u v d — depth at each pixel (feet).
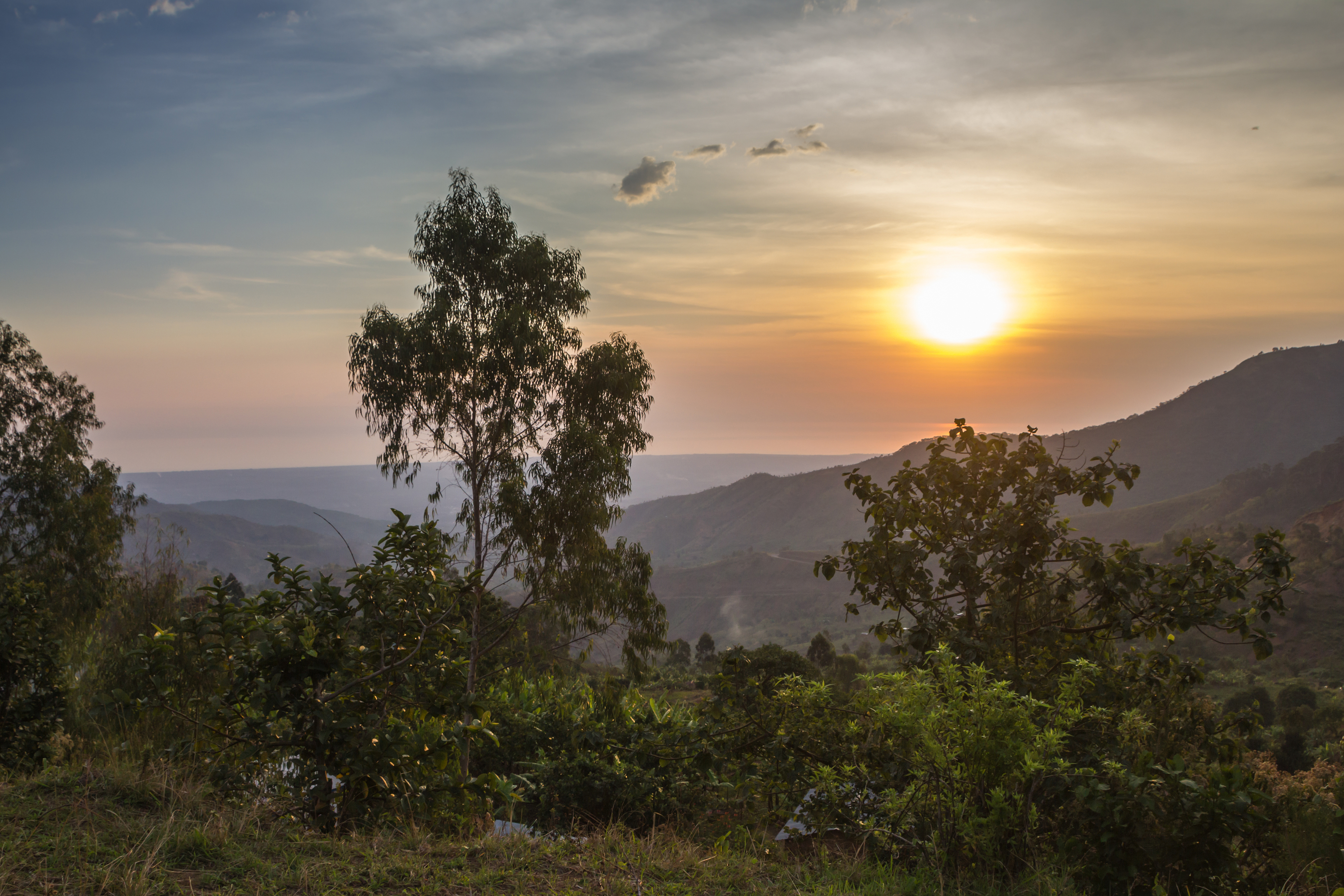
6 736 24.85
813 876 13.12
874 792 16.40
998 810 13.53
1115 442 22.44
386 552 16.90
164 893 9.45
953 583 23.00
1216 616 20.84
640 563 59.57
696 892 11.45
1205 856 12.98
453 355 54.90
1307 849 14.66
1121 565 20.70
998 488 22.62
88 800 12.72
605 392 59.00
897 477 24.13
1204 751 20.47
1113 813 13.30
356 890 10.40
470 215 60.59
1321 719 162.71
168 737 21.30
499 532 57.06
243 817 12.56
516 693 52.95
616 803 28.55
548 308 61.16
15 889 9.10
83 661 67.51
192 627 15.57
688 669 287.28
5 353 89.30
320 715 14.73
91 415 95.40
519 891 10.76
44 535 83.20
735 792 24.81
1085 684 15.98
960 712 14.29
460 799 16.60
